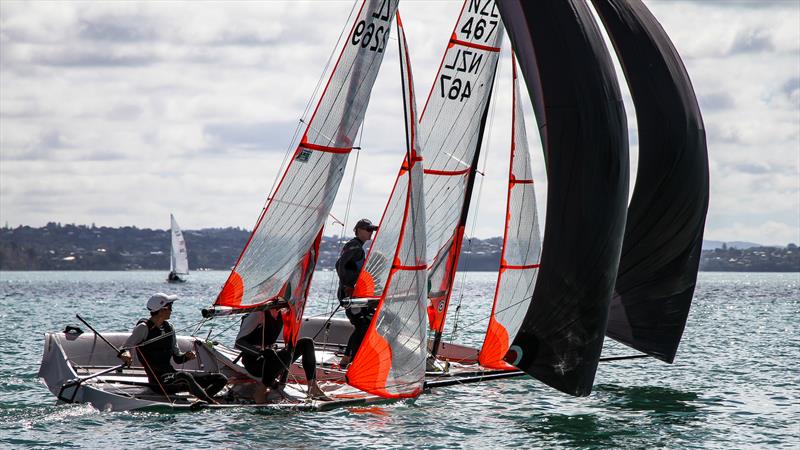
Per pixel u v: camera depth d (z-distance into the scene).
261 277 28.59
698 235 37.12
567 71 29.94
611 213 29.61
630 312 37.62
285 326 29.09
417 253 28.97
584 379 30.00
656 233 37.09
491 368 35.38
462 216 35.72
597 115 29.69
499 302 35.47
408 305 28.94
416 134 29.22
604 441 25.69
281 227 28.78
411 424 27.05
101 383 29.59
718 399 32.38
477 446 24.78
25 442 24.09
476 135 35.88
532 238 35.88
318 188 29.47
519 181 35.94
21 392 31.84
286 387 30.70
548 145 30.03
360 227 33.47
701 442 25.78
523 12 30.72
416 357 29.08
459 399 31.23
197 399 27.97
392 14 30.27
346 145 29.88
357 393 30.38
